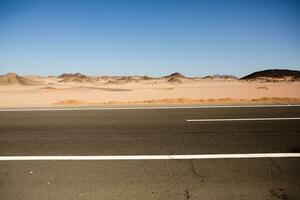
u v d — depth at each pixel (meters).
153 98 31.33
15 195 4.48
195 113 11.38
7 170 5.48
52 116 11.14
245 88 59.06
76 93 45.16
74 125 9.34
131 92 47.66
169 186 4.71
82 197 4.39
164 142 7.20
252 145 6.85
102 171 5.37
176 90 53.91
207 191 4.53
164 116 10.77
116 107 13.40
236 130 8.35
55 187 4.73
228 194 4.43
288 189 4.57
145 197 4.36
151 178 5.03
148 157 6.11
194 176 5.09
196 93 41.53
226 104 13.99
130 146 6.91
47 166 5.66
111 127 8.96
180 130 8.44
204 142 7.15
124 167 5.55
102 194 4.48
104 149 6.70
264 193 4.45
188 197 4.35
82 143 7.22
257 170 5.32
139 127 8.91
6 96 37.34
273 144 6.91
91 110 12.53
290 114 10.87
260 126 8.84
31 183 4.89
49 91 53.03
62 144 7.15
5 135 8.13
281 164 5.60
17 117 11.04
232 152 6.34
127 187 4.70
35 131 8.57
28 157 6.20
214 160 5.86
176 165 5.62
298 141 7.16
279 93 37.50
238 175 5.11
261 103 14.21
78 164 5.75
